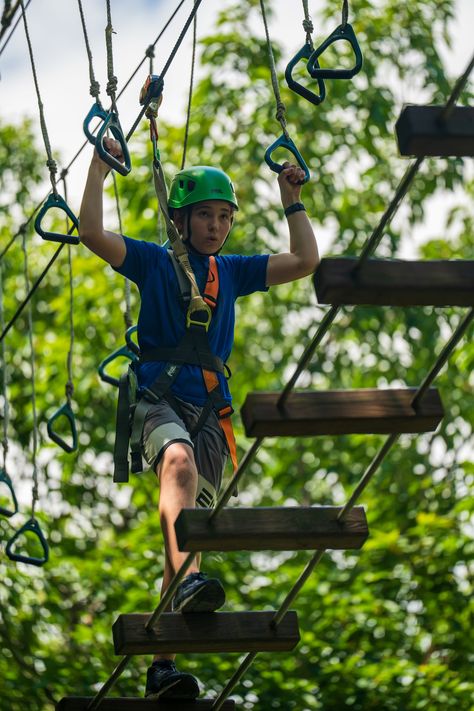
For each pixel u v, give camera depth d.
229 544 4.87
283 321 17.34
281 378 16.81
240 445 15.80
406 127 4.05
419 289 4.18
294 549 4.98
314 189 16.39
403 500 14.94
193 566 5.32
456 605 13.59
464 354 15.00
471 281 4.21
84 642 13.12
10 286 17.61
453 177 17.05
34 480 7.24
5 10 6.70
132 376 5.88
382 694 12.55
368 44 16.78
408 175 4.12
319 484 17.17
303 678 12.94
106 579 13.60
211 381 5.80
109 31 5.80
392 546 13.65
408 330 16.48
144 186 15.92
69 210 6.15
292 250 6.02
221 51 16.48
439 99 16.72
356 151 16.73
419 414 4.50
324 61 16.53
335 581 14.02
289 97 16.30
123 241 5.84
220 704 5.64
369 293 4.18
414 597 13.69
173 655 5.73
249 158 16.20
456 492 14.77
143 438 5.65
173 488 5.35
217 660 12.60
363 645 13.22
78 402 16.02
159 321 5.85
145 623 5.25
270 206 16.20
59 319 16.02
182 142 16.36
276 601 13.48
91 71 5.90
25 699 12.61
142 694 12.79
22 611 13.45
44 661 12.81
